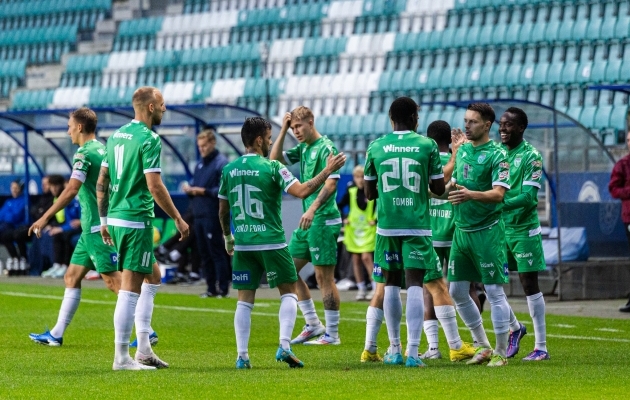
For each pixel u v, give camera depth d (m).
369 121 72.88
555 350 22.58
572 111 64.31
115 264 23.58
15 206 52.78
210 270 39.22
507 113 21.22
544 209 42.38
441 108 70.38
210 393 15.42
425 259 19.00
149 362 19.33
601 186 39.31
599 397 14.84
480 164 19.72
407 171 18.86
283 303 19.17
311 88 77.00
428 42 72.62
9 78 95.69
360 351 22.84
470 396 14.95
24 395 15.37
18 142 52.44
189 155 49.41
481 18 71.06
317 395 15.15
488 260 19.53
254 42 82.69
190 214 46.91
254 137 19.27
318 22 79.69
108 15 95.19
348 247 38.75
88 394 15.43
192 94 83.31
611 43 64.19
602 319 30.30
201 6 88.19
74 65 92.06
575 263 37.69
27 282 47.50
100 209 20.14
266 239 18.84
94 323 29.42
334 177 22.53
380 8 76.44
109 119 48.47
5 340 25.05
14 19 99.62
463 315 20.14
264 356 21.50
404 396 15.00
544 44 67.00
